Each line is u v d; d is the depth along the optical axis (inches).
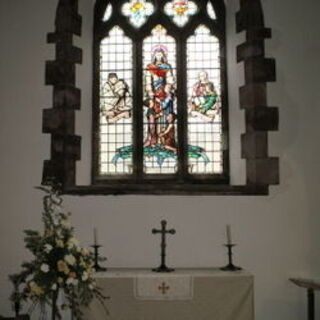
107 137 197.6
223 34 204.7
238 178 185.9
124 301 145.8
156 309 145.6
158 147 196.1
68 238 121.8
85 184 187.8
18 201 175.6
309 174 175.2
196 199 175.3
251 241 172.2
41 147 178.9
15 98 182.5
